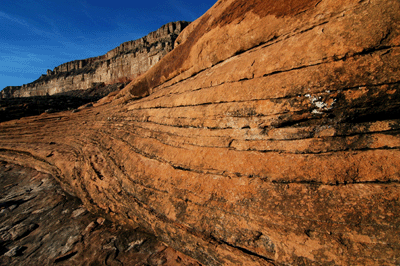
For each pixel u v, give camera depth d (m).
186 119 4.96
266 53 3.67
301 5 3.37
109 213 5.61
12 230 6.10
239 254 2.84
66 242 5.15
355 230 2.22
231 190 3.31
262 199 2.95
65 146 11.66
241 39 4.59
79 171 8.10
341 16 2.82
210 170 3.77
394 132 2.55
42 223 6.35
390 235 2.07
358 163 2.55
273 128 3.33
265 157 3.24
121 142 7.42
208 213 3.37
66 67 87.62
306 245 2.40
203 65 5.85
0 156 14.70
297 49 3.15
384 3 2.43
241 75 3.92
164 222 3.93
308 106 2.96
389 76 2.41
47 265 4.47
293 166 2.92
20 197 8.41
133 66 59.28
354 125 2.78
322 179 2.64
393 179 2.30
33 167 12.10
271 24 3.92
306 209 2.57
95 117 12.83
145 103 7.86
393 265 1.97
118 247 4.54
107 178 6.34
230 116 3.90
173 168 4.45
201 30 6.00
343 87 2.67
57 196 8.17
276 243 2.61
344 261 2.16
